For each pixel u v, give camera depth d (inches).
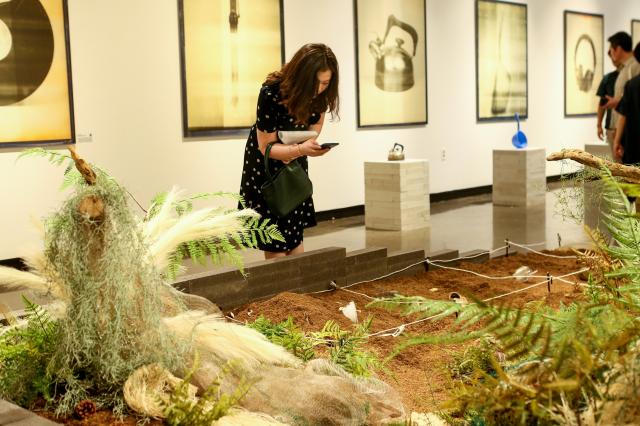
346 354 87.7
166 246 70.9
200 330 66.3
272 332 96.8
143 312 61.9
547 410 42.2
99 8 313.6
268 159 178.9
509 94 557.6
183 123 346.9
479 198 522.6
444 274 223.9
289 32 394.6
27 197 293.7
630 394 42.3
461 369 83.7
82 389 60.4
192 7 346.0
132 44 325.7
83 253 60.8
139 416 58.5
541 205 476.7
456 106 513.7
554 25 599.5
